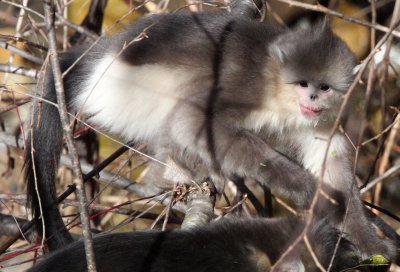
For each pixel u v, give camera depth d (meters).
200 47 11.30
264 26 11.62
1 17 14.14
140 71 11.45
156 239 8.19
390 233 10.58
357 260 8.52
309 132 11.20
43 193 10.91
